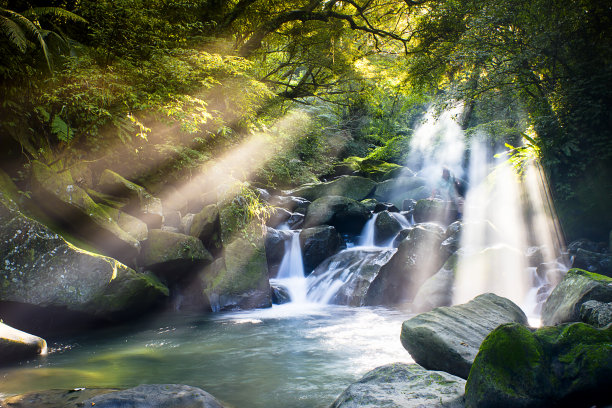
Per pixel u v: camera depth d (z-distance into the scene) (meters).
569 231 8.79
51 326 5.74
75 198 6.17
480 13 10.92
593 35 9.33
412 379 2.90
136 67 7.37
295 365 4.36
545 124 9.30
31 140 6.61
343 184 16.89
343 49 17.11
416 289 8.26
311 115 20.55
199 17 11.78
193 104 7.80
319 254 10.01
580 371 2.18
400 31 18.02
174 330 6.05
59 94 6.66
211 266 8.07
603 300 4.20
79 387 3.52
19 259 5.17
